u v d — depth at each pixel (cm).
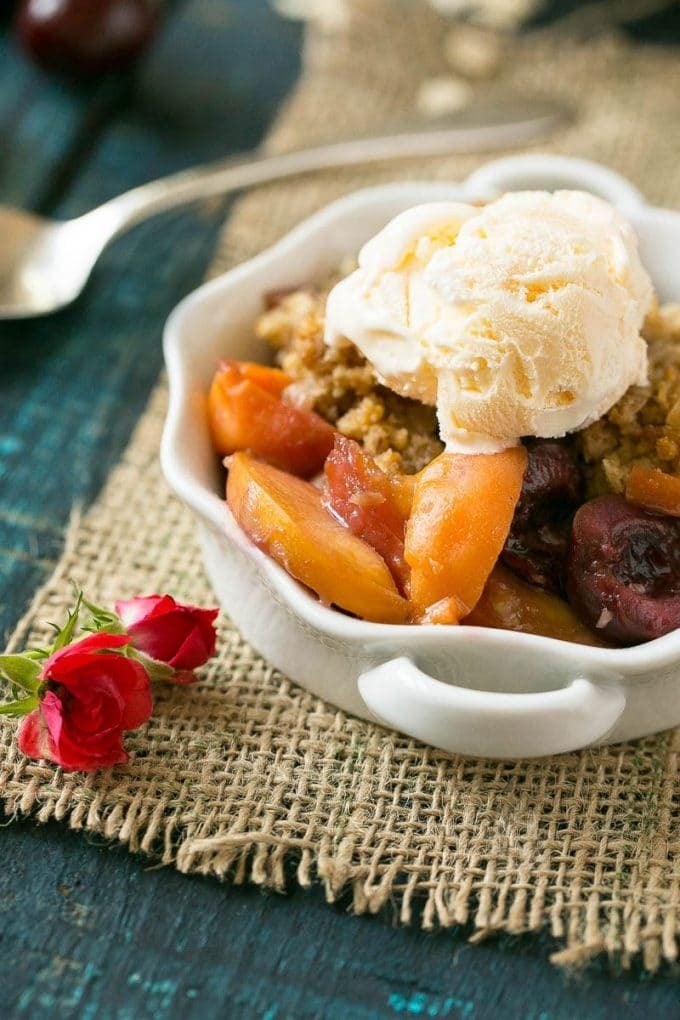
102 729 44
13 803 44
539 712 42
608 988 42
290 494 44
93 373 54
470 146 59
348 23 65
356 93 63
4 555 49
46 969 42
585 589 44
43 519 50
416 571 43
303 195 59
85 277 56
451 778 45
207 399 47
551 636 44
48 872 43
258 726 46
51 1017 42
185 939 42
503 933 43
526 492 45
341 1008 42
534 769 45
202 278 57
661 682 44
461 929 43
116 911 43
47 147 60
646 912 43
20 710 44
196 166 60
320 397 47
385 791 44
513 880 43
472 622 45
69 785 44
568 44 64
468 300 44
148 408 53
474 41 64
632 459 46
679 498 45
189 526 50
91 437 52
